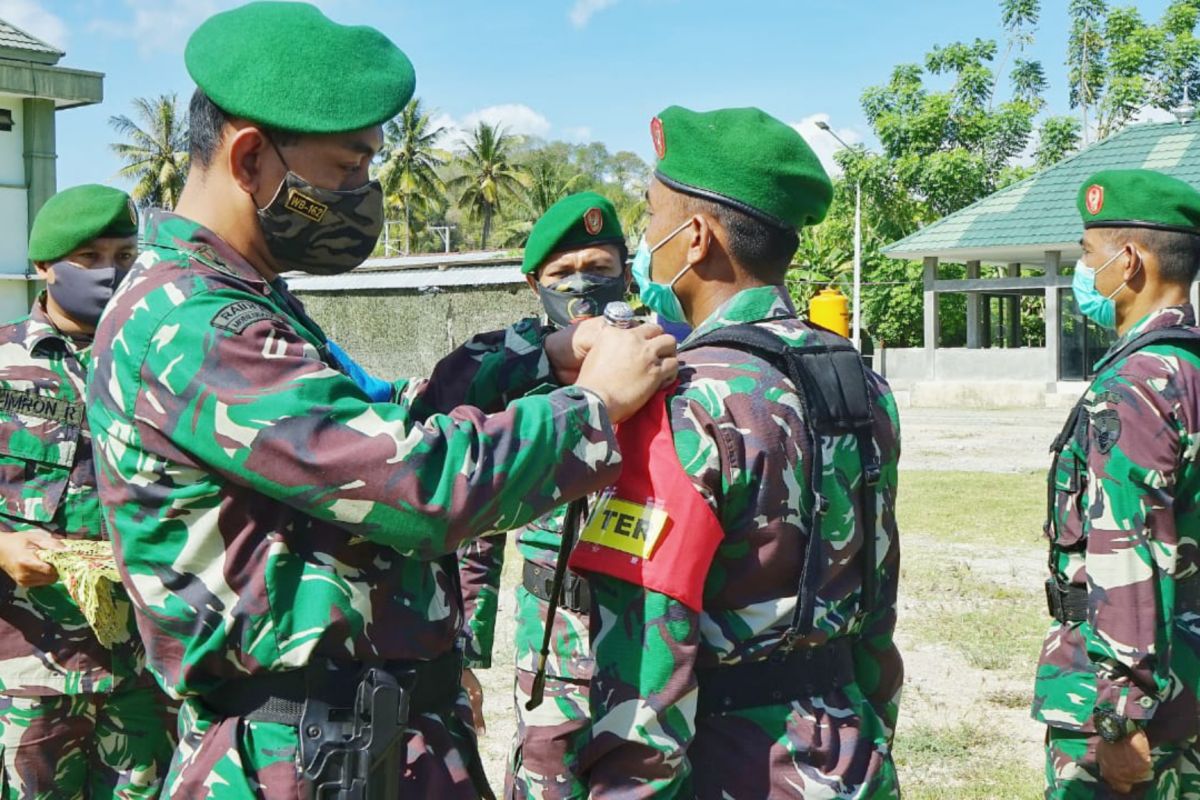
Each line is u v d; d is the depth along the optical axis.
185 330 1.69
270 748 1.75
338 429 1.64
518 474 1.68
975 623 6.44
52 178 19.20
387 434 1.63
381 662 1.80
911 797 4.18
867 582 1.95
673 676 1.72
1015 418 21.95
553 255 3.71
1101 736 2.57
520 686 3.09
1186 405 2.55
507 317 19.81
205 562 1.73
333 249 1.88
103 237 3.32
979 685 5.44
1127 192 2.88
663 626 1.72
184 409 1.66
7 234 18.84
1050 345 25.61
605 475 1.78
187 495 1.71
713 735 1.84
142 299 1.75
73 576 2.49
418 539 1.64
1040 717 2.90
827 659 1.92
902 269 34.75
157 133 54.09
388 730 1.75
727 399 1.81
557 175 66.12
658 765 1.71
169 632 1.76
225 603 1.72
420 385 2.39
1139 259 2.87
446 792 1.90
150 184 54.38
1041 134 39.50
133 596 1.78
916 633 6.28
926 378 27.47
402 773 1.85
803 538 1.83
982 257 27.98
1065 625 2.86
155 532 1.73
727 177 1.95
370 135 1.82
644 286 2.08
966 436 18.22
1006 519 9.88
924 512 10.27
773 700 1.85
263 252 1.87
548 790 2.97
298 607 1.73
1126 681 2.51
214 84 1.76
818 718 1.86
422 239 67.81
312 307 22.78
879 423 2.02
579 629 2.91
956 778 4.37
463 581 3.24
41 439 3.21
